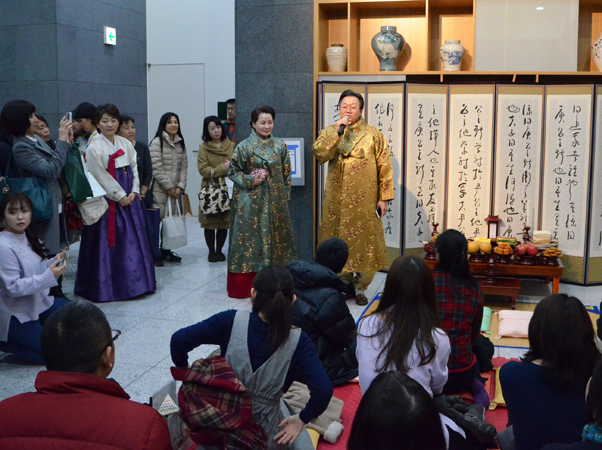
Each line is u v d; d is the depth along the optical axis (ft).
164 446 4.57
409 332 7.18
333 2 16.90
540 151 16.48
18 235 11.11
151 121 26.91
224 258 19.44
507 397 6.35
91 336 4.76
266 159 15.02
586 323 6.14
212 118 18.92
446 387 9.48
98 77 23.71
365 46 17.98
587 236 16.34
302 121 17.54
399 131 16.87
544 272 14.51
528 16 16.19
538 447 6.11
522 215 16.75
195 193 27.27
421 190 17.07
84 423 4.43
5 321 11.05
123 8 24.85
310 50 17.24
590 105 15.96
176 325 13.46
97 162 14.56
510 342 12.47
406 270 7.34
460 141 16.81
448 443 6.88
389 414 3.32
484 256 14.78
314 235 17.84
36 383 4.61
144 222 15.64
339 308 9.91
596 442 4.58
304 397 9.36
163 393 8.01
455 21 17.38
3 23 22.02
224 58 25.79
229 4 25.45
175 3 25.93
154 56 26.43
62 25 21.75
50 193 12.86
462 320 9.29
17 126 12.53
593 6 16.81
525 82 17.11
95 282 14.97
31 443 4.40
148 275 15.47
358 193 14.94
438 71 16.71
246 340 6.46
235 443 5.98
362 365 7.41
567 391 6.04
